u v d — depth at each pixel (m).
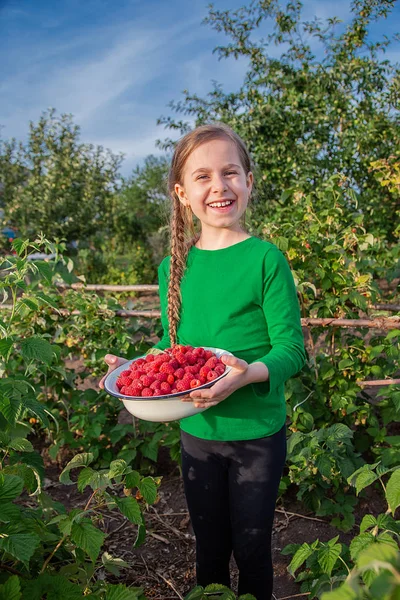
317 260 3.03
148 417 1.43
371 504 2.69
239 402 1.60
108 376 1.59
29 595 1.26
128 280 11.60
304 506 2.74
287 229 3.24
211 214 1.62
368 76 7.84
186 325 1.70
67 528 1.30
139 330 3.34
